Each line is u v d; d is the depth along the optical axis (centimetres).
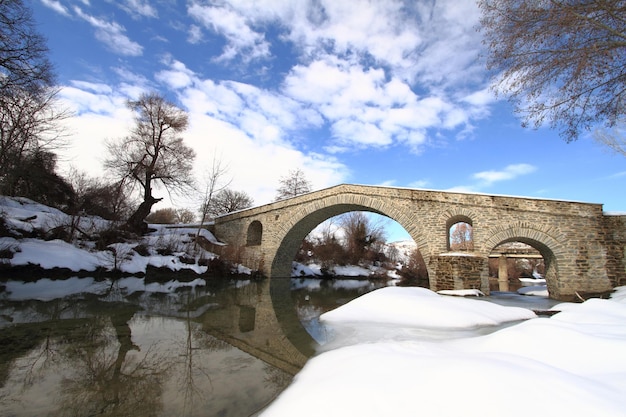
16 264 1518
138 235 2436
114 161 2664
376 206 2198
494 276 3850
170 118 2817
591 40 852
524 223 1755
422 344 525
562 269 1659
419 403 284
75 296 1249
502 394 275
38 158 1905
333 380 373
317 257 3959
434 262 1873
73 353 596
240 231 3095
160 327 830
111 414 377
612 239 1633
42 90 1596
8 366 522
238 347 674
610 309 841
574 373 343
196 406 399
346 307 1020
